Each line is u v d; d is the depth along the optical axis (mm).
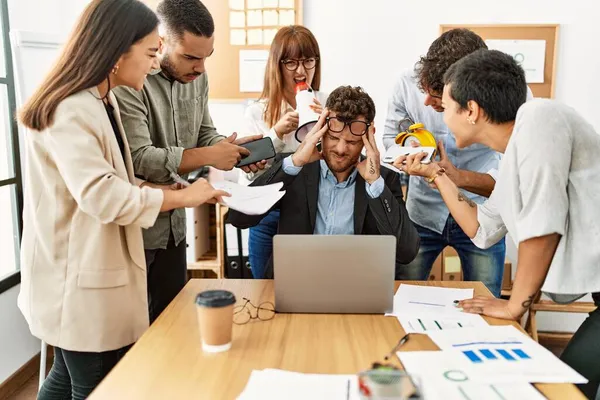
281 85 2246
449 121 1427
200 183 1433
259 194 1563
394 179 1932
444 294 1541
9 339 2445
